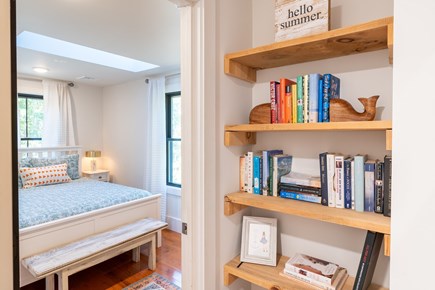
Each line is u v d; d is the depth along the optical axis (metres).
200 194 1.23
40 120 4.25
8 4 0.57
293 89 1.24
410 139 0.68
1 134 0.57
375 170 1.05
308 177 1.28
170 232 3.88
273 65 1.44
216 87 1.29
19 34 2.56
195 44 1.22
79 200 2.78
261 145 1.54
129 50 2.89
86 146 4.78
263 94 1.52
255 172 1.40
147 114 4.25
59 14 2.04
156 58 3.18
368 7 1.18
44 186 3.50
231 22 1.37
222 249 1.35
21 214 2.32
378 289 1.14
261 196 1.34
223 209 1.35
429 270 0.66
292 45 1.12
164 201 3.94
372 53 1.18
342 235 1.27
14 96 0.59
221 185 1.34
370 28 0.94
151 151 4.10
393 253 0.70
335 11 1.26
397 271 0.70
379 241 1.06
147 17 2.10
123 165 4.69
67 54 3.13
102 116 4.99
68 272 2.07
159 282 2.53
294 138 1.43
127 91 4.58
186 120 1.25
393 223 0.70
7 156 0.58
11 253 0.59
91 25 2.25
